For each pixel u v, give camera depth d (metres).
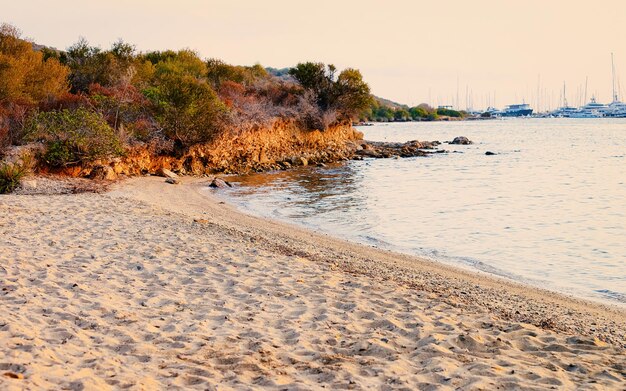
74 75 35.38
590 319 9.95
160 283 10.23
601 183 32.94
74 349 6.74
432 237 18.27
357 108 51.31
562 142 73.62
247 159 38.38
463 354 7.15
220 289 10.00
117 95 31.91
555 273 14.11
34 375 5.66
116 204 19.36
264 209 22.91
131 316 8.23
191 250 12.99
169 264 11.61
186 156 33.38
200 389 5.79
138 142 30.06
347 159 46.59
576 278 13.68
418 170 39.56
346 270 12.24
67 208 17.80
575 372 6.66
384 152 50.16
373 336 7.77
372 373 6.43
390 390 5.96
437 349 7.22
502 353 7.25
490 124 157.00
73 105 29.56
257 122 40.00
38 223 15.04
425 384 6.11
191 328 7.84
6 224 14.58
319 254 14.14
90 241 13.28
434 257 15.52
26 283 9.50
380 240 17.66
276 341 7.47
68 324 7.68
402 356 7.05
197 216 19.44
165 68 40.44
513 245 17.19
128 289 9.66
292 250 14.19
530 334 8.12
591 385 6.20
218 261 12.05
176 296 9.44
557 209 24.02
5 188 21.08
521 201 26.22
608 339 8.48
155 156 31.12
